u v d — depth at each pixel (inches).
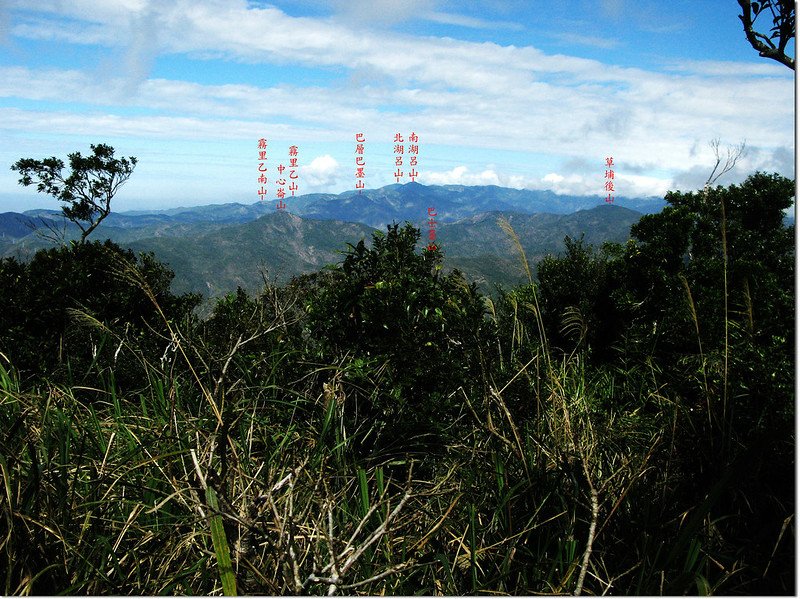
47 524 76.8
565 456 96.8
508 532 87.6
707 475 100.8
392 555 86.2
